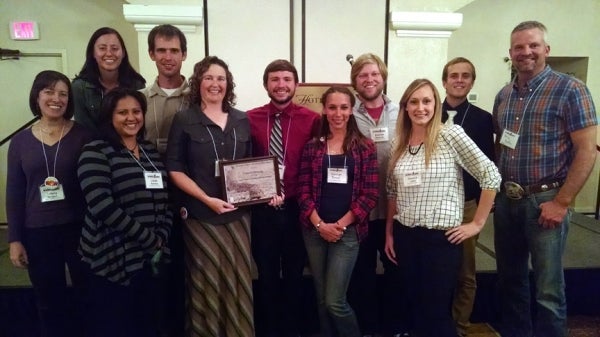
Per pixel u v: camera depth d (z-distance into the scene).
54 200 1.78
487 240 3.45
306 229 1.94
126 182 1.66
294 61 3.38
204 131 1.85
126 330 1.75
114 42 2.05
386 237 2.01
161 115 2.07
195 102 1.93
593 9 4.30
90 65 2.08
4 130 3.97
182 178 1.83
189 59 3.24
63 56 3.88
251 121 2.08
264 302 2.12
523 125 1.92
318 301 2.02
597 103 4.48
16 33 3.82
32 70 3.91
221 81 1.85
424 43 3.39
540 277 1.95
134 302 1.76
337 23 3.37
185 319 2.09
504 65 4.36
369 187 1.88
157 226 1.75
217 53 3.30
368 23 3.38
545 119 1.85
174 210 1.97
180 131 1.85
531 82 1.90
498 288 2.26
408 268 1.83
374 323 2.32
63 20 3.84
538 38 1.83
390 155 1.94
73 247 1.87
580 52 4.38
